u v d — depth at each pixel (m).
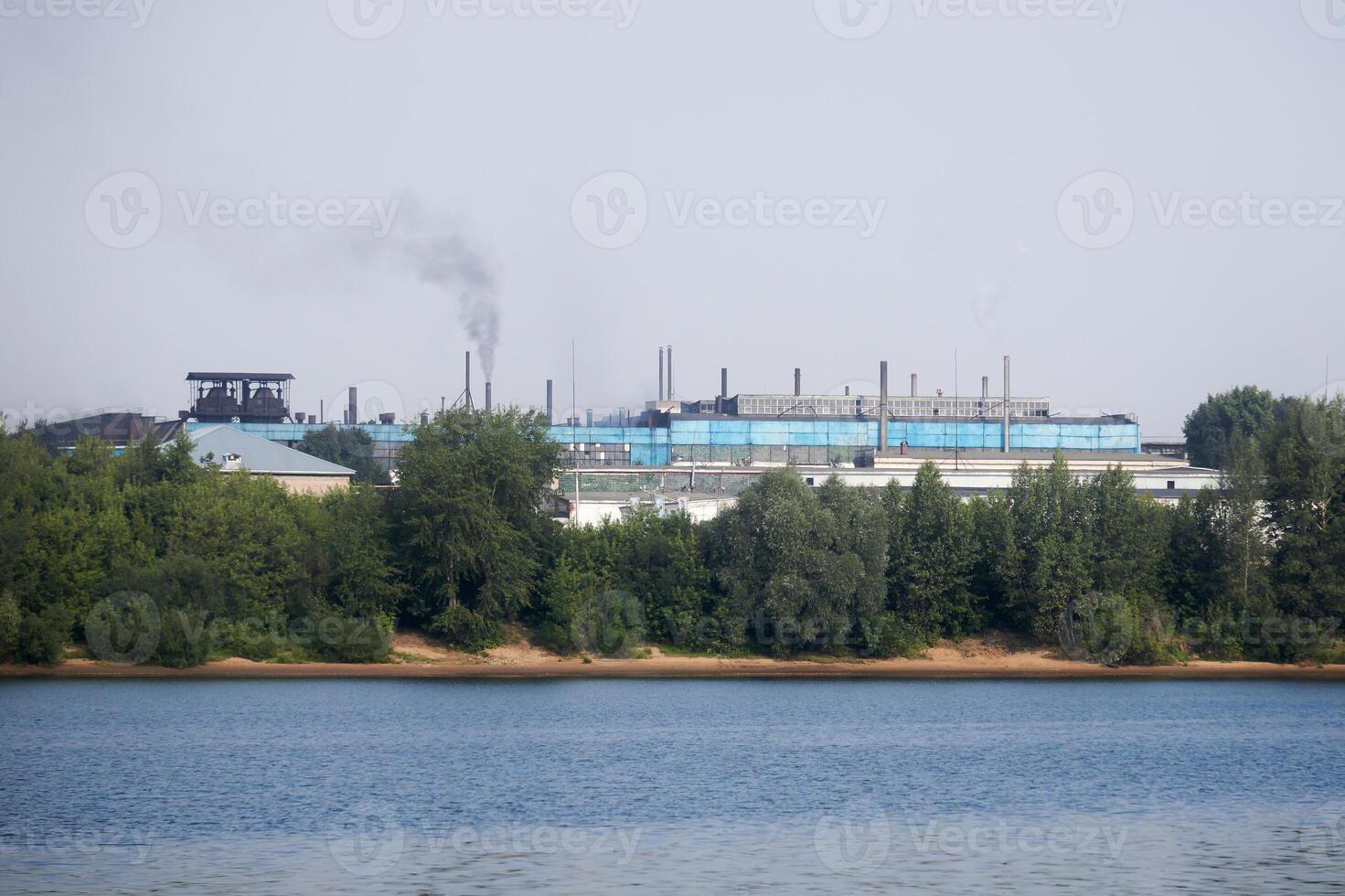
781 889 122.81
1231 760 185.25
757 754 185.50
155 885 120.75
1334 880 127.00
